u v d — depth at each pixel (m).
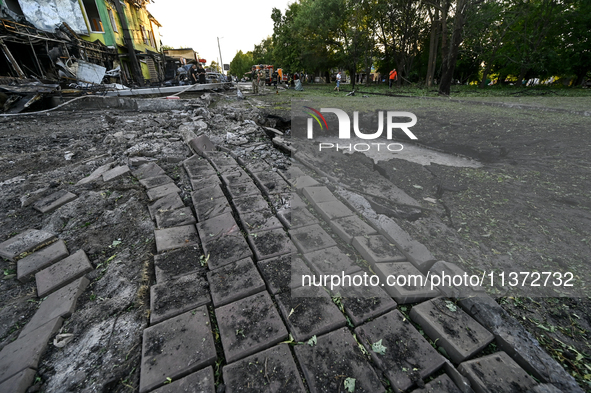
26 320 1.35
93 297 1.43
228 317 1.27
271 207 2.25
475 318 1.25
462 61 19.61
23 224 2.05
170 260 1.63
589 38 15.09
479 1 9.29
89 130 5.04
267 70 24.97
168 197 2.29
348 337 1.18
